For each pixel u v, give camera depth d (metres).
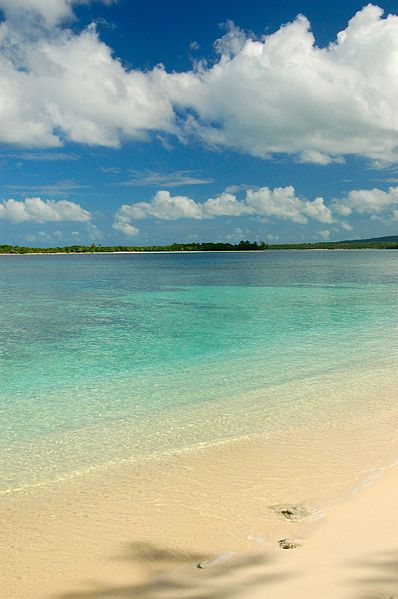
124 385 12.03
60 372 13.42
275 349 16.16
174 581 4.54
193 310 26.62
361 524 5.43
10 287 44.22
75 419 9.57
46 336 19.00
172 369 13.61
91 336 18.91
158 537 5.37
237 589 4.34
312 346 16.58
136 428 9.02
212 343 17.25
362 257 156.25
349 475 6.81
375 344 16.84
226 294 35.66
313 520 5.58
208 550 5.06
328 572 4.52
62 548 5.20
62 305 29.58
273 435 8.54
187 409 10.11
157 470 7.18
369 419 9.29
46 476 7.04
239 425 9.09
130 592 4.39
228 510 5.93
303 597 4.16
